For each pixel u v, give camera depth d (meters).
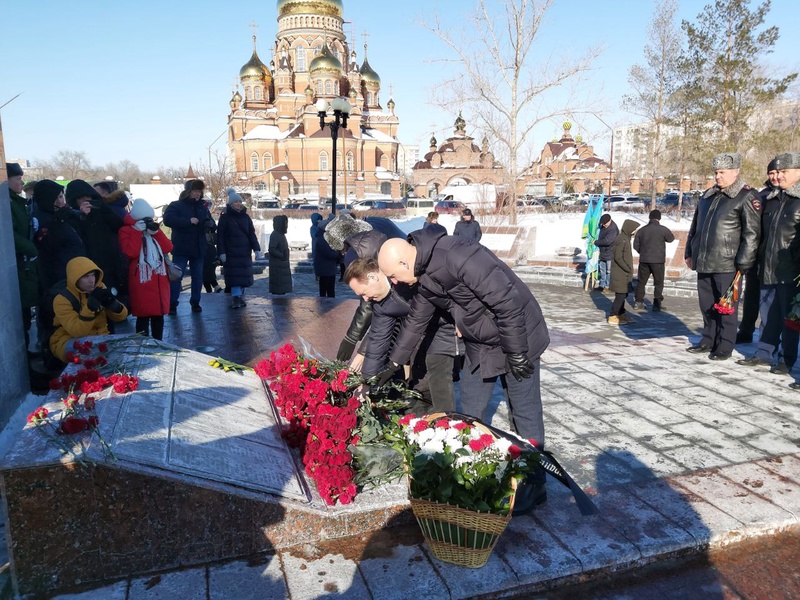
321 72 63.41
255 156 67.19
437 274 2.83
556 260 14.76
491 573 2.56
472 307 2.93
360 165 65.94
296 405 3.34
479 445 2.61
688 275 12.28
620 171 60.75
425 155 64.75
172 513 2.51
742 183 5.71
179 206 8.14
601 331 8.02
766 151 26.33
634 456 3.73
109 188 7.71
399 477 3.05
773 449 3.84
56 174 76.50
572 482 2.72
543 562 2.64
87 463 2.35
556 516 3.04
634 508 3.11
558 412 4.48
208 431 3.00
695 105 26.81
